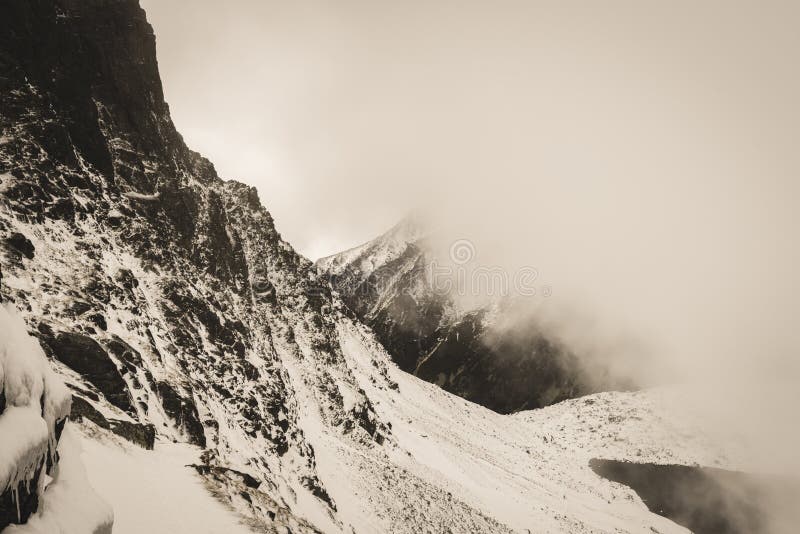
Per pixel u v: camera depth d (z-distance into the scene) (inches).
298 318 4052.7
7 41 2186.3
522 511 4234.7
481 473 4761.3
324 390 3558.1
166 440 1371.8
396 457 3779.5
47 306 1459.2
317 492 2292.1
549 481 5846.5
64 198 1982.0
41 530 476.1
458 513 3218.5
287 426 2485.2
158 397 1562.5
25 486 469.1
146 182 2714.1
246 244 3954.2
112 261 2004.2
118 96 2790.4
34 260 1615.4
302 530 1180.5
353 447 3312.0
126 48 2901.1
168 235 2652.6
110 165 2493.8
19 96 2107.5
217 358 2300.7
